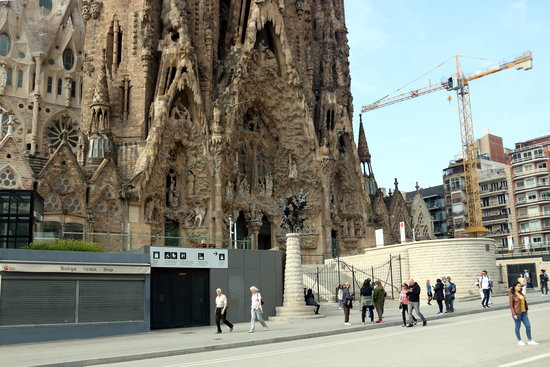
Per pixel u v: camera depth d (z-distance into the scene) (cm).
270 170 7712
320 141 8325
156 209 6281
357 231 8369
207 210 6619
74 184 5806
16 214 3416
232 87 7044
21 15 7894
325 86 8531
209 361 1838
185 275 3531
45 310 2817
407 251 5188
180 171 6650
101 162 6150
